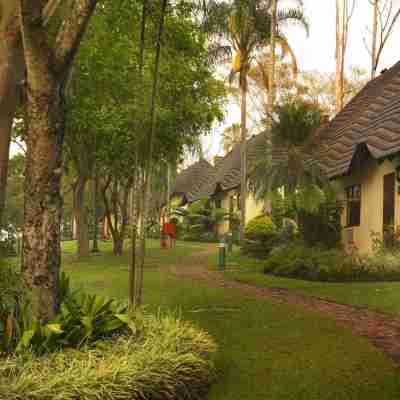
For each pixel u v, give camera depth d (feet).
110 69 59.21
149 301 33.88
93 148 69.41
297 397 16.85
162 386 15.35
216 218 119.65
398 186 47.37
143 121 36.73
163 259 70.79
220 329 25.63
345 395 16.93
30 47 17.01
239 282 44.16
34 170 17.65
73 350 15.74
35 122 17.65
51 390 13.25
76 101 59.47
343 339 23.45
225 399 16.79
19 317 16.81
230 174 125.08
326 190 56.13
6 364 13.99
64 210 165.37
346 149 62.28
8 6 19.38
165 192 161.27
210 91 74.23
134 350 16.55
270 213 72.95
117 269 56.49
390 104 61.36
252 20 86.07
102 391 13.74
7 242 19.19
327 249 55.26
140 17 56.03
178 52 62.44
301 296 35.86
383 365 19.74
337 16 111.75
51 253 17.63
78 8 17.60
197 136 77.25
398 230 46.78
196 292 37.83
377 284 39.73
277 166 55.42
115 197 87.76
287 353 21.44
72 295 19.95
